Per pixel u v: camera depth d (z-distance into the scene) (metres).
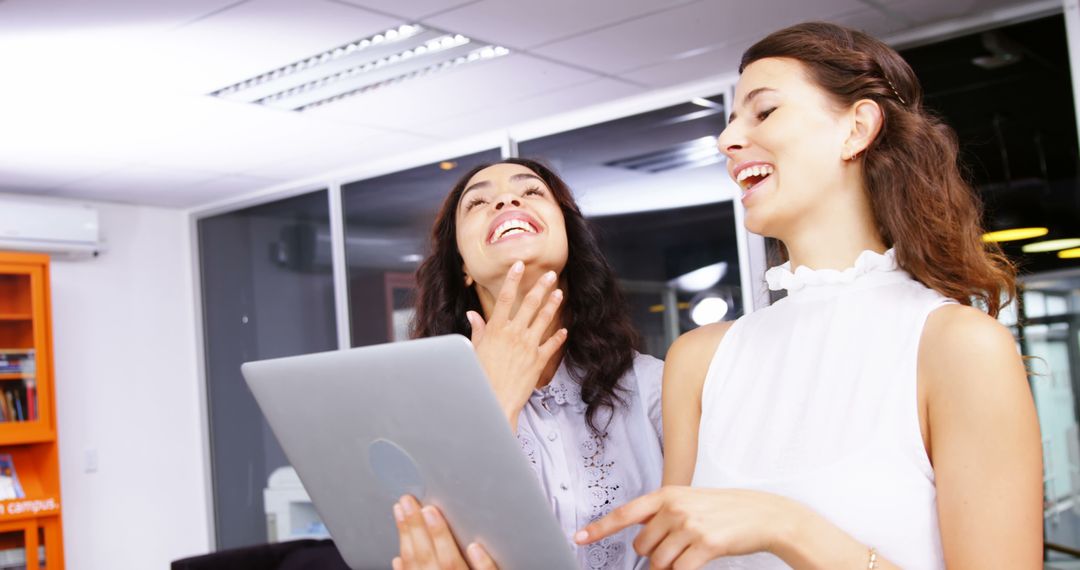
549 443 1.72
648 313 4.97
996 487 0.96
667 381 1.35
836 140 1.15
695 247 4.84
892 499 1.04
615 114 5.11
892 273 1.16
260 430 6.59
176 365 6.86
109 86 4.23
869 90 1.15
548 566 1.11
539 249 1.67
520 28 3.89
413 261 5.84
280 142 5.38
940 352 1.03
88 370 6.40
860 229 1.18
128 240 6.70
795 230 1.21
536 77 4.55
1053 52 3.93
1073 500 3.87
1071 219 3.90
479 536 1.15
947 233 1.13
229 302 6.80
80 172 5.73
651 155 5.00
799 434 1.12
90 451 6.34
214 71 4.13
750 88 1.19
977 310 1.06
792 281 1.21
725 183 4.77
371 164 6.03
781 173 1.16
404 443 1.13
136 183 6.10
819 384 1.13
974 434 0.98
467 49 4.13
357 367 1.11
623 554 1.69
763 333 1.24
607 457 1.74
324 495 1.33
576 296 1.83
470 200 1.77
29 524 5.67
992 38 4.06
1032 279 3.97
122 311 6.61
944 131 1.18
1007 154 4.04
